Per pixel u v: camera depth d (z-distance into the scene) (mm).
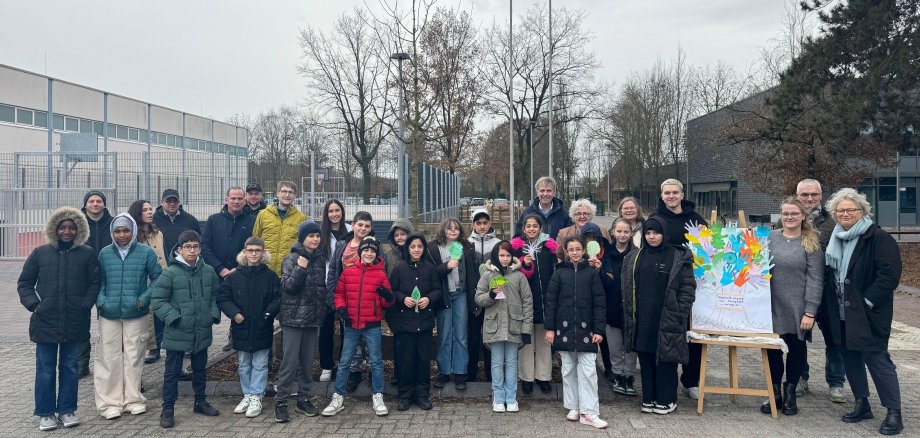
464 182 66188
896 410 5387
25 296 5539
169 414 5672
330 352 6852
